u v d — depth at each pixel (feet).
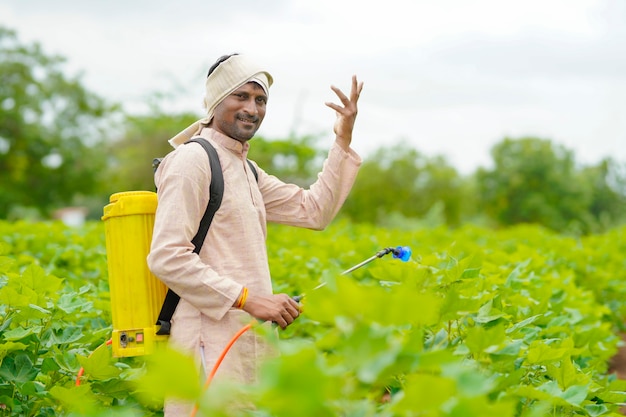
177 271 11.93
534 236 39.52
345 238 29.48
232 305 12.01
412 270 12.34
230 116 12.94
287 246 31.14
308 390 5.87
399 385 10.19
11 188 153.07
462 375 6.73
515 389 9.57
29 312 13.23
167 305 12.42
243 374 12.17
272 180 14.39
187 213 12.14
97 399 12.67
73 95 160.15
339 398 6.75
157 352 5.79
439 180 165.58
